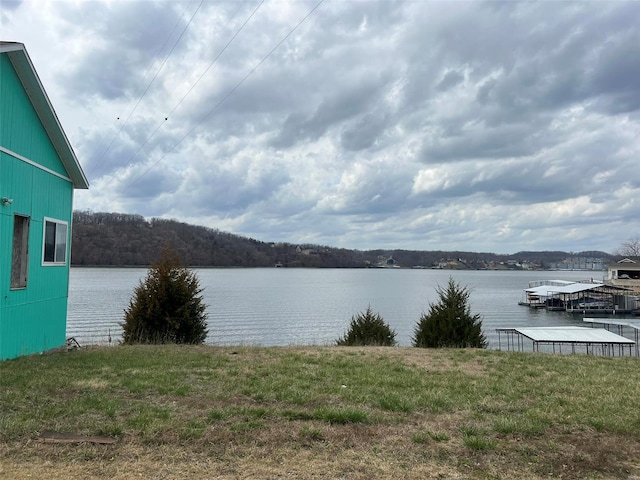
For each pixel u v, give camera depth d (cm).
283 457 455
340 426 549
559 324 5375
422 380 816
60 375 768
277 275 16262
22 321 1004
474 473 436
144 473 412
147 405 605
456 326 1616
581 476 438
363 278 15200
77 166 1215
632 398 711
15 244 1016
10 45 896
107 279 9838
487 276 18438
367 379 811
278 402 646
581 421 589
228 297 7194
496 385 787
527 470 446
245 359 1021
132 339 1547
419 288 10156
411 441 509
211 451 464
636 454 491
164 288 1567
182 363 936
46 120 1073
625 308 6906
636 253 12888
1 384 688
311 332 3991
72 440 476
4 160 919
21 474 401
